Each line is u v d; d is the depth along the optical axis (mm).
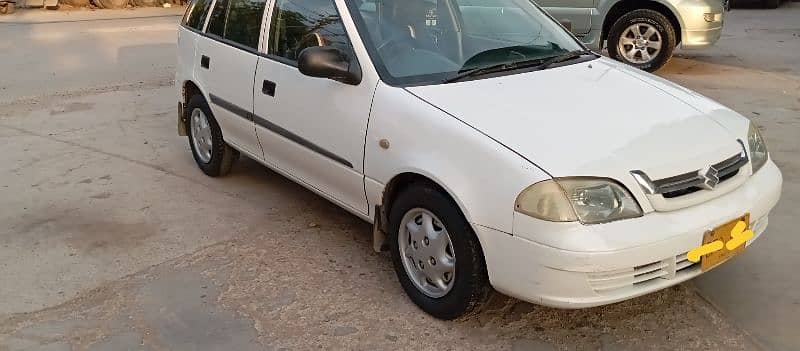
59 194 5160
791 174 5156
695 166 3025
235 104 4723
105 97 7984
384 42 3701
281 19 4320
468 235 3109
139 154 6031
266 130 4426
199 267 4039
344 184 3844
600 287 2834
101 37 11883
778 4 15477
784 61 9383
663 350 3186
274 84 4246
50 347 3287
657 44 8820
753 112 6848
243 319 3498
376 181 3543
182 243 4348
